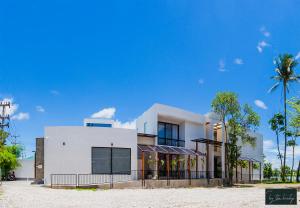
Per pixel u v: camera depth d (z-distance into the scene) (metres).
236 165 40.62
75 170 29.41
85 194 21.31
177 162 36.94
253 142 40.19
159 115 35.53
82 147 29.75
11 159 50.53
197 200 18.39
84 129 30.05
